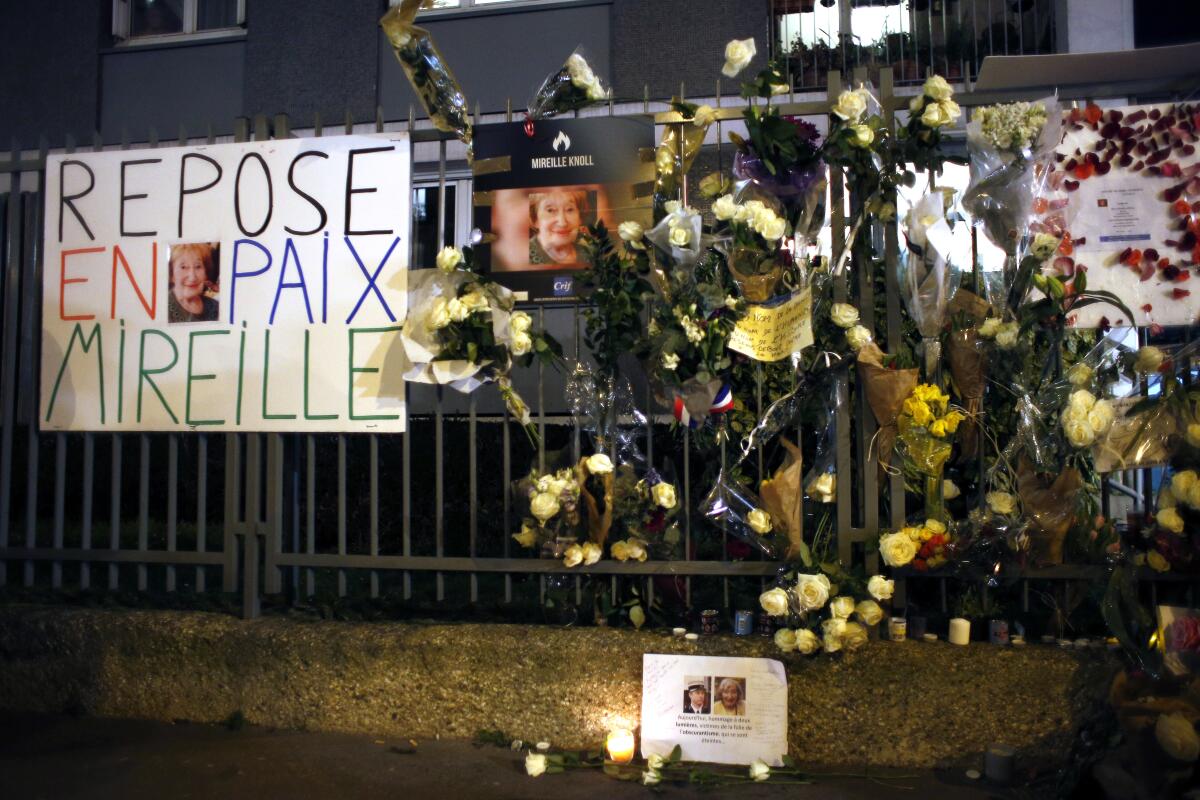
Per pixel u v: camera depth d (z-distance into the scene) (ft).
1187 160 12.44
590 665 12.03
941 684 11.43
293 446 14.73
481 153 13.38
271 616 13.50
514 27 28.71
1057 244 12.10
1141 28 24.91
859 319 12.47
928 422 11.63
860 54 26.86
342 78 29.86
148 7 31.94
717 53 27.40
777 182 12.60
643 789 10.95
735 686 11.70
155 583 17.69
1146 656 10.95
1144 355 11.72
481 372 13.12
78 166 14.43
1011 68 12.50
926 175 13.05
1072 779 10.41
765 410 13.03
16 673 13.61
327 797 10.78
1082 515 11.81
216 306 13.87
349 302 13.47
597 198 13.12
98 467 21.53
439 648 12.38
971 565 11.87
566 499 12.44
